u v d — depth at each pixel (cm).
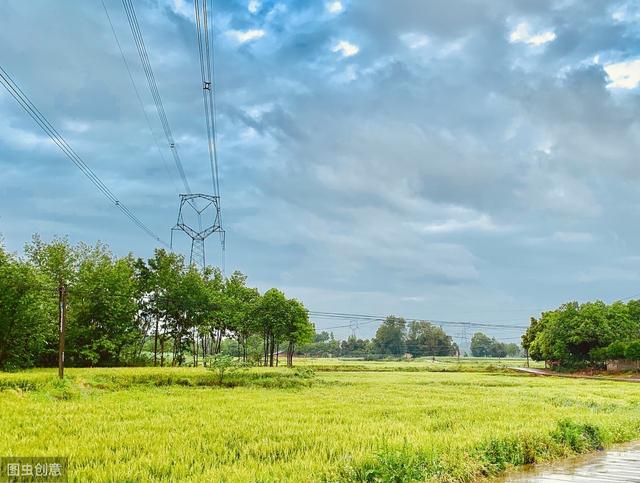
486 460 1208
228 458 1198
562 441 1505
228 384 4000
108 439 1359
